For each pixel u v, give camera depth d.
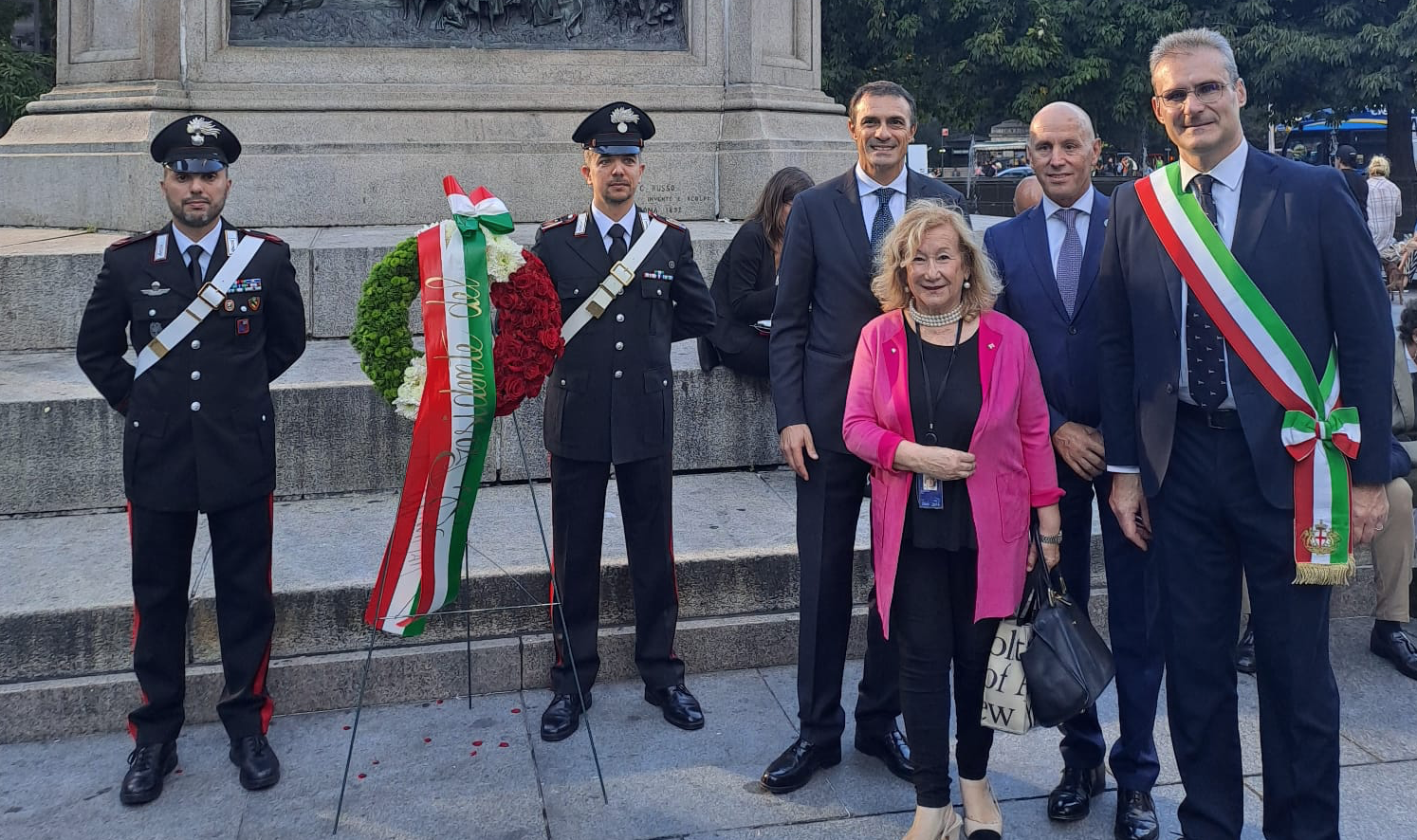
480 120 7.62
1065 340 3.58
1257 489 2.98
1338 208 2.91
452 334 3.53
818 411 3.65
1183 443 3.09
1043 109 3.61
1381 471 2.88
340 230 7.18
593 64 7.84
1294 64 20.86
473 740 3.93
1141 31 20.98
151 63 7.38
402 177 7.44
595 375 3.96
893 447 3.17
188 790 3.61
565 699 4.01
